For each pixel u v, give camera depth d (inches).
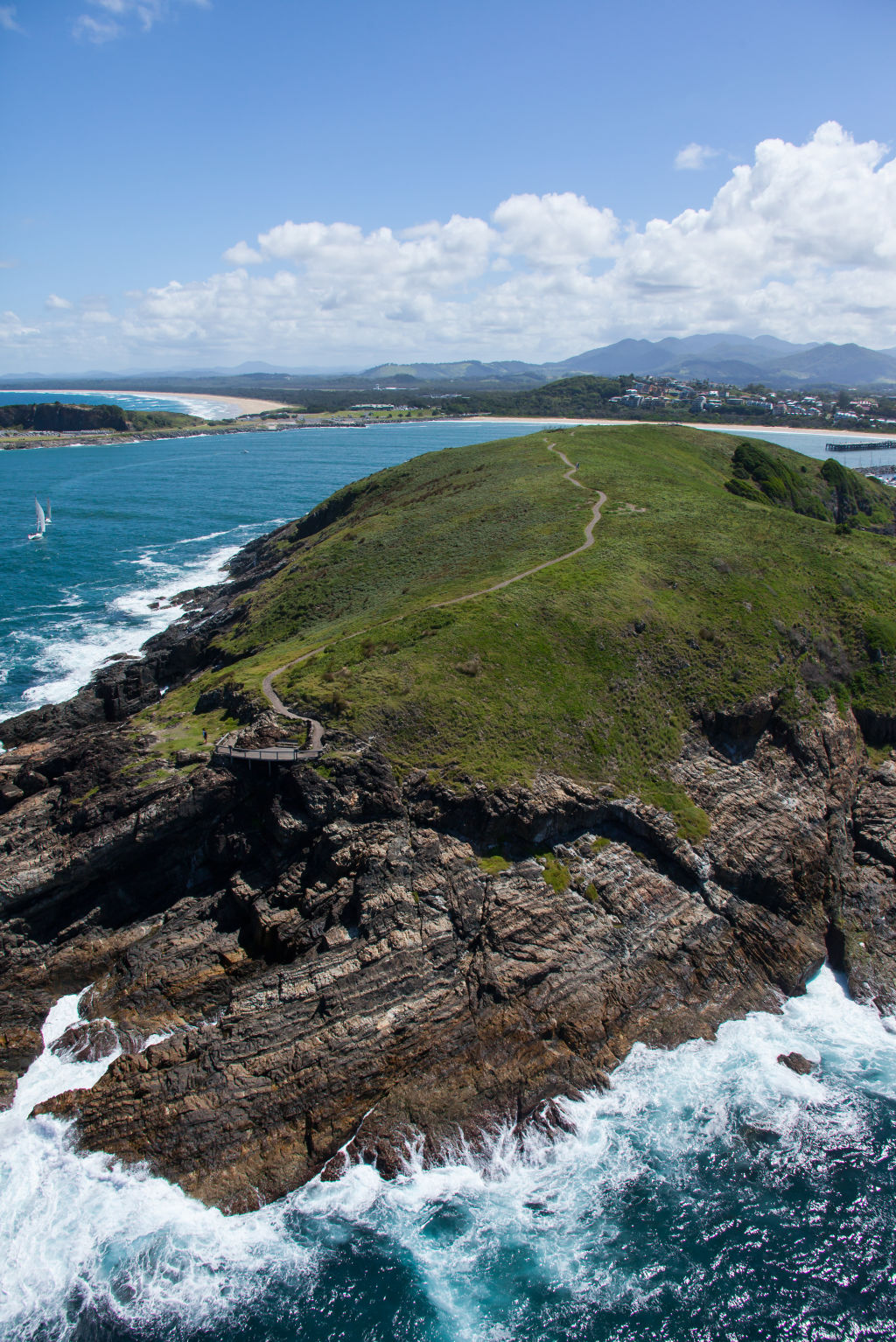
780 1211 1107.9
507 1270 1027.9
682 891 1592.0
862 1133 1232.2
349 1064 1210.0
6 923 1455.5
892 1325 964.6
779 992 1525.6
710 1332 958.4
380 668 1844.2
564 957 1395.2
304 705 1763.0
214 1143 1137.4
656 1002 1428.4
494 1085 1242.6
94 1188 1106.7
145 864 1558.8
